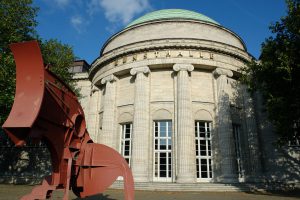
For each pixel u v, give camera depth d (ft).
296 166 101.19
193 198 58.75
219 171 89.45
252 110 102.68
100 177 35.09
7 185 91.97
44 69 27.96
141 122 91.97
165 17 119.14
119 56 104.68
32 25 90.74
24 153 119.34
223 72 97.76
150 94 98.53
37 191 30.94
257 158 96.94
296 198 61.00
